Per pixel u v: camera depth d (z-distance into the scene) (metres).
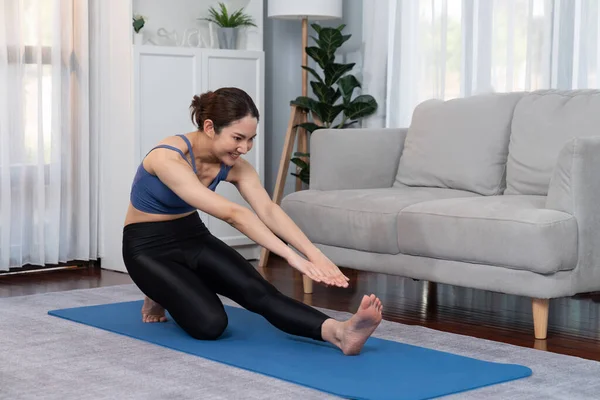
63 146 5.00
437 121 4.29
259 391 2.48
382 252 3.76
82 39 5.00
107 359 2.86
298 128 5.48
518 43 4.63
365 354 2.89
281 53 5.88
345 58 5.68
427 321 3.60
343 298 4.11
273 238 2.77
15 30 4.76
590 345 3.17
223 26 5.41
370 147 4.45
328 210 3.97
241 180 3.18
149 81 4.91
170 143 3.03
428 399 2.40
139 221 3.18
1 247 4.79
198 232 3.23
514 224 3.20
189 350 2.94
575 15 4.39
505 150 4.07
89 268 5.12
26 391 2.49
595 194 3.26
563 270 3.21
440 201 3.59
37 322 3.47
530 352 3.00
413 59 5.11
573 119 3.76
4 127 4.75
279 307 2.96
